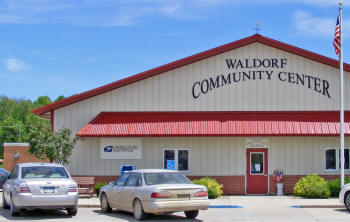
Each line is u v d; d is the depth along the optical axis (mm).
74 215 17188
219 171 25094
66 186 16359
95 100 25641
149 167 25172
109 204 17875
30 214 17562
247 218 16750
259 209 19516
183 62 25344
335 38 23031
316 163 25062
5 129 64562
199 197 15758
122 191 16875
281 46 25344
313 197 23188
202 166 25109
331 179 25016
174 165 24906
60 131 24531
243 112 25266
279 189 24609
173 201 15344
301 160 25047
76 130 25547
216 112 25281
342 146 22469
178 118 25062
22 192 15859
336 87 25516
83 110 25609
